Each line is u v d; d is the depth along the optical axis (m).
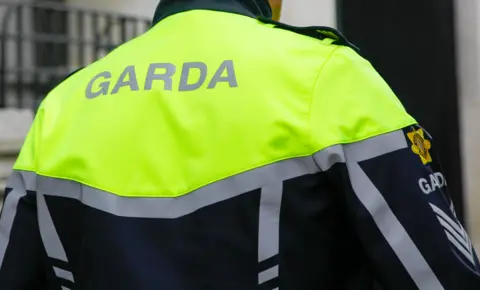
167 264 1.68
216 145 1.71
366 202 1.64
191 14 1.93
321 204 1.66
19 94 11.41
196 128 1.73
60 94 2.04
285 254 1.66
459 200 5.67
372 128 1.69
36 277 1.97
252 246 1.66
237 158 1.68
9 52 12.78
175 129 1.75
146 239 1.71
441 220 1.68
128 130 1.80
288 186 1.66
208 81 1.77
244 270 1.66
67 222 1.86
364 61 1.79
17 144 8.75
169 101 1.78
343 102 1.70
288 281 1.66
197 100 1.76
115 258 1.72
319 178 1.66
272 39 1.81
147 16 12.60
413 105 5.70
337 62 1.74
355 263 1.78
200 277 1.67
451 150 5.70
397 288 1.65
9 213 1.97
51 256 1.89
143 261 1.69
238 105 1.72
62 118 1.95
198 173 1.71
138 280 1.68
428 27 5.67
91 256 1.77
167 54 1.88
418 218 1.66
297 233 1.66
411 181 1.68
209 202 1.69
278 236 1.65
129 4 12.85
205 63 1.81
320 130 1.66
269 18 2.03
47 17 12.98
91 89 1.94
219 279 1.66
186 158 1.73
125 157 1.79
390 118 1.72
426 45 5.67
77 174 1.84
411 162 1.70
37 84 11.73
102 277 1.73
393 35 5.71
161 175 1.74
